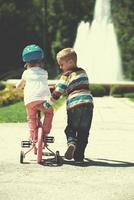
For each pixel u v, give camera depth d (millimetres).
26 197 6875
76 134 9617
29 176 8203
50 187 7480
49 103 9133
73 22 77000
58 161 9156
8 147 11211
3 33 75625
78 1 76938
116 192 7215
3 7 75000
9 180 7922
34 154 10219
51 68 74688
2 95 29109
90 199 6801
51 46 76312
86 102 9156
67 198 6840
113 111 22922
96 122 17281
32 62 9477
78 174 8391
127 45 70625
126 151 10875
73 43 76438
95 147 11398
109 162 9523
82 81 9227
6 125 15797
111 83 42844
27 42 76312
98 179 8047
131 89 42562
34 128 9320
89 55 58438
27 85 9320
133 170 8797
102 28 59125
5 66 76125
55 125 15914
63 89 9180
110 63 57844
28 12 76062
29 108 9266
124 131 14609
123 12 73375
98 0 60875
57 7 77000
